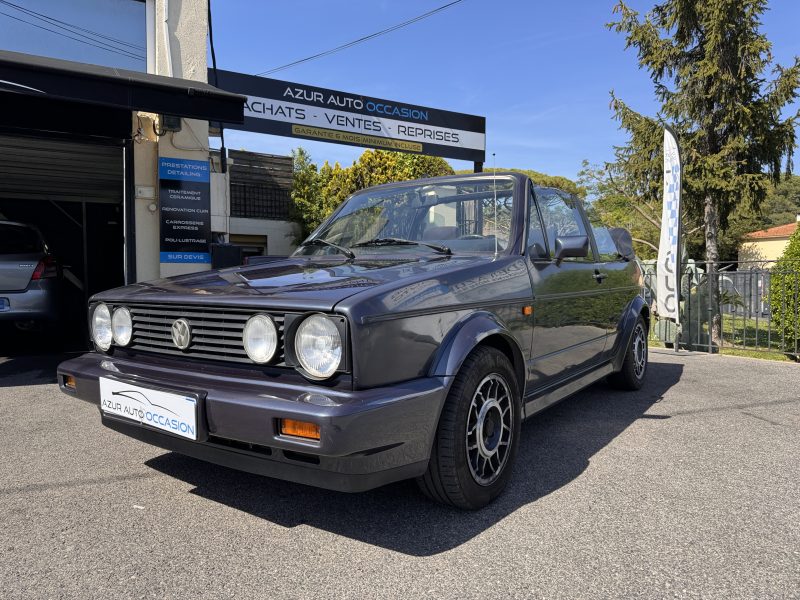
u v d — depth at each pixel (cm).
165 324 241
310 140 1020
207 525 232
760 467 300
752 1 960
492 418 254
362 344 191
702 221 1216
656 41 1073
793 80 967
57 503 253
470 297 248
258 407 192
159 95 519
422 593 182
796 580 189
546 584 187
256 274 268
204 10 690
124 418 238
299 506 250
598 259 411
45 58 518
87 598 179
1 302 589
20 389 486
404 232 334
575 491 266
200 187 673
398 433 198
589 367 390
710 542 216
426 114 1159
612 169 1263
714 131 1052
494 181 336
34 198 1127
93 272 1196
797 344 755
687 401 450
